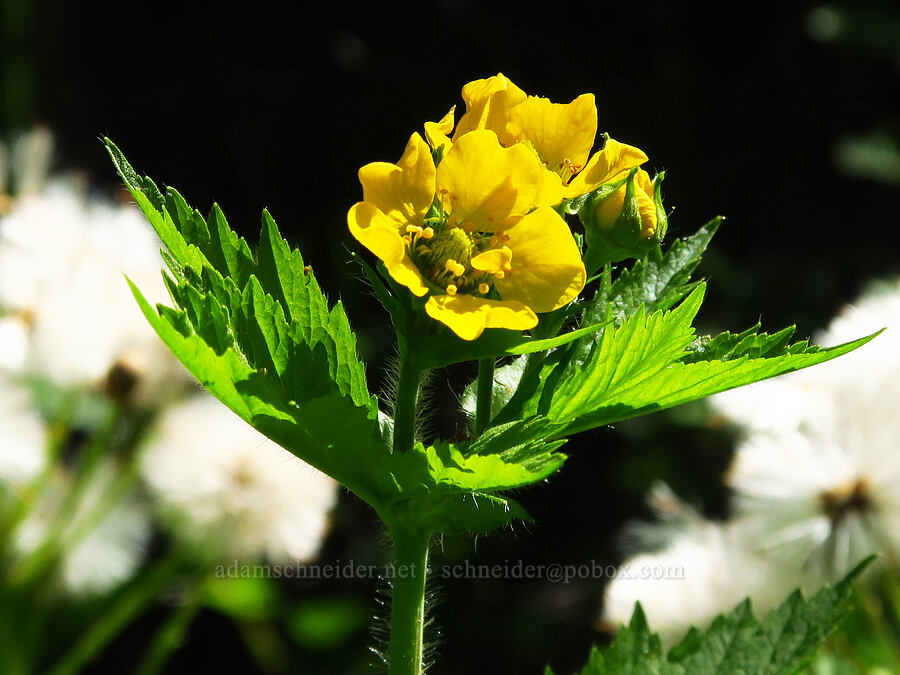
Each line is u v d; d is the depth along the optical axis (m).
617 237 0.23
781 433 0.31
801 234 0.68
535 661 0.55
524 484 0.21
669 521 0.33
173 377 0.34
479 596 0.58
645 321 0.22
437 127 0.23
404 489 0.22
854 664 0.28
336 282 0.67
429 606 0.24
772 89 0.70
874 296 0.34
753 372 0.22
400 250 0.21
